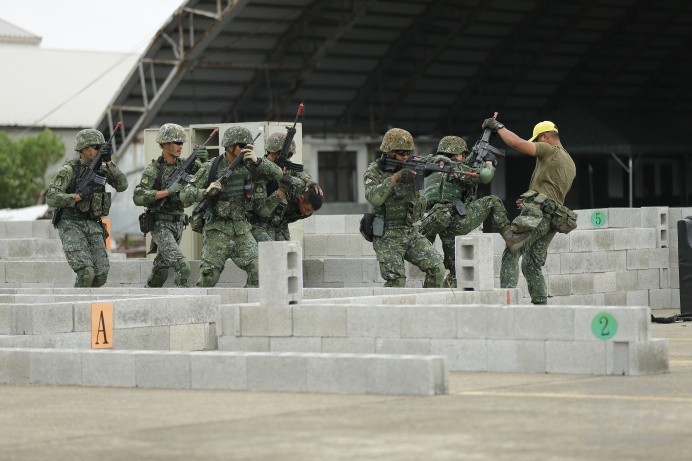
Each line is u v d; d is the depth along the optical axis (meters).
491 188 54.62
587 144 50.44
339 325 13.23
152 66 48.19
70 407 10.81
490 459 7.96
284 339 13.49
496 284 20.08
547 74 57.03
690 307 19.83
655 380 11.50
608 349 11.95
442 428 9.09
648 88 60.88
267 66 49.38
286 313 13.48
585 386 11.16
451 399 10.52
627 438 8.59
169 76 47.81
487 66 55.19
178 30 47.31
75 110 84.56
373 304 14.44
